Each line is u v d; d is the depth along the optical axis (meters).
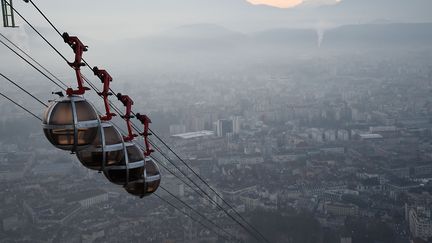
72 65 13.33
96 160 14.34
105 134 14.32
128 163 15.30
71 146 13.23
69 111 13.02
